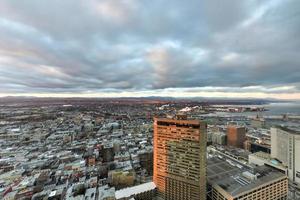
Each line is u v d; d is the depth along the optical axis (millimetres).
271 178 155500
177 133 142500
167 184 150250
